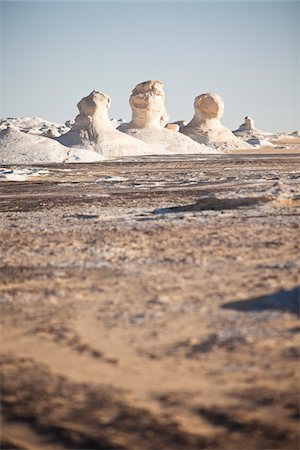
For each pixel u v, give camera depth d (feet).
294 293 94.07
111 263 123.65
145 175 412.16
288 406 61.21
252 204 205.05
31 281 111.65
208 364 71.51
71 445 56.49
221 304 92.84
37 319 89.71
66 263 125.39
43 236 160.45
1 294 103.40
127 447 55.42
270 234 150.00
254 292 98.22
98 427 58.85
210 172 429.38
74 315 90.94
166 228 165.27
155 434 57.16
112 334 82.38
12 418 61.41
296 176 359.25
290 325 82.28
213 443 55.31
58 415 61.41
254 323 83.76
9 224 191.93
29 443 57.21
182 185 322.96
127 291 102.53
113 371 70.85
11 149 606.96
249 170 446.19
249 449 54.13
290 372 68.54
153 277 111.04
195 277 109.81
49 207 241.14
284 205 206.90
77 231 167.12
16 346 79.61
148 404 62.90
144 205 236.02
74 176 411.54
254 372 68.95
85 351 77.10
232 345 76.54
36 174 423.64
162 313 89.86
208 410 61.16
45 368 72.38
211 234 152.76
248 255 126.62
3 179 379.96
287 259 121.80
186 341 78.69
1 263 127.75
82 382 68.33
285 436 55.98
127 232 161.17
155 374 69.56
